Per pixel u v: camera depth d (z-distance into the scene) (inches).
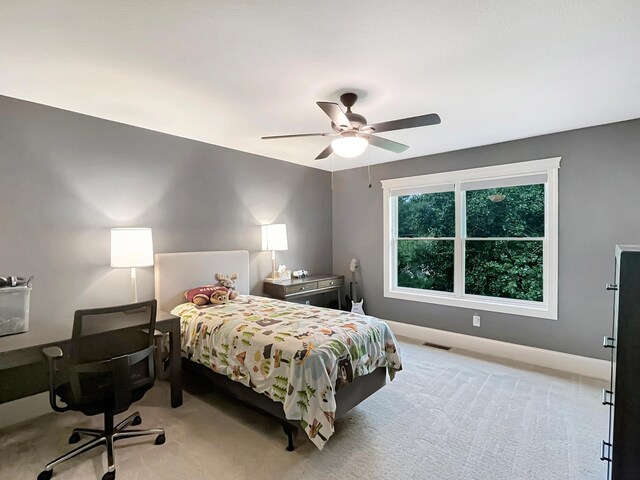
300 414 79.2
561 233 133.3
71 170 111.2
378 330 104.1
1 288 85.5
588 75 85.8
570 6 59.5
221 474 74.2
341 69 83.0
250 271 168.9
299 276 184.4
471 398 109.0
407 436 88.3
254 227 170.4
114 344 78.0
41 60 78.5
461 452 81.6
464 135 137.5
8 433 91.5
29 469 76.4
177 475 73.9
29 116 102.5
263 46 72.8
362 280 200.4
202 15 62.2
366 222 197.8
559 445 84.0
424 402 106.3
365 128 95.7
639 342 54.5
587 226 127.6
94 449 83.6
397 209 190.5
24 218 102.1
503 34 68.3
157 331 101.4
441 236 173.2
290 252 189.0
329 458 79.7
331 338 89.7
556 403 105.3
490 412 100.2
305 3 58.9
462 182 160.6
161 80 88.7
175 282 134.0
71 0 57.7
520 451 81.8
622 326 55.6
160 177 134.4
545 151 136.3
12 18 62.5
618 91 95.4
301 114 113.9
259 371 89.0
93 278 116.5
